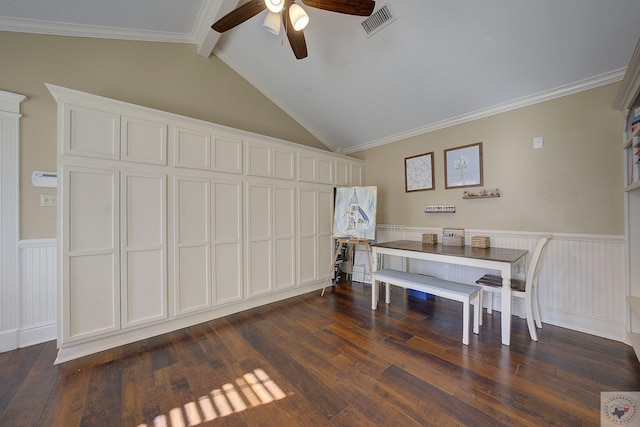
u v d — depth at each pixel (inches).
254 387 64.8
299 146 136.3
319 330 95.4
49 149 89.4
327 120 155.1
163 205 94.0
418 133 140.2
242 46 121.0
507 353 78.5
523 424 52.4
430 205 135.9
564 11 72.6
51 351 82.2
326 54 110.0
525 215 104.8
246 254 115.9
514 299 108.0
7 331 82.7
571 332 91.7
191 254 100.6
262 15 101.0
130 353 80.9
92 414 56.2
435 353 79.0
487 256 89.7
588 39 77.3
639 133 68.8
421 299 128.9
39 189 88.0
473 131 119.4
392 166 153.9
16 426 52.9
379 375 68.8
